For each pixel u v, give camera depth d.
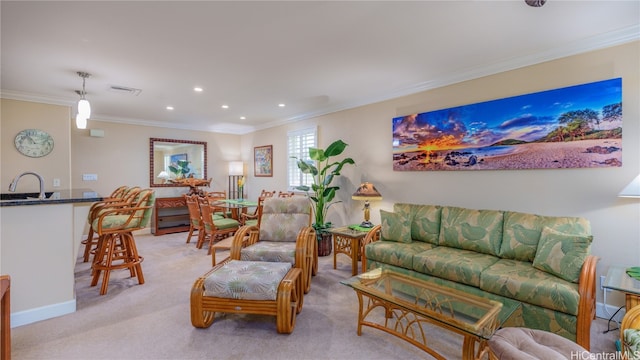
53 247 2.52
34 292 2.44
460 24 2.23
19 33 2.30
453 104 3.39
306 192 5.29
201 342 2.15
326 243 4.41
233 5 1.96
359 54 2.77
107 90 3.80
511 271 2.33
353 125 4.54
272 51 2.69
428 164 3.58
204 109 4.96
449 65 3.05
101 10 2.00
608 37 2.39
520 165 2.88
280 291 2.24
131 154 5.86
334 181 4.85
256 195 6.82
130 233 3.25
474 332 1.65
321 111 5.01
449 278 2.56
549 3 1.97
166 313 2.58
